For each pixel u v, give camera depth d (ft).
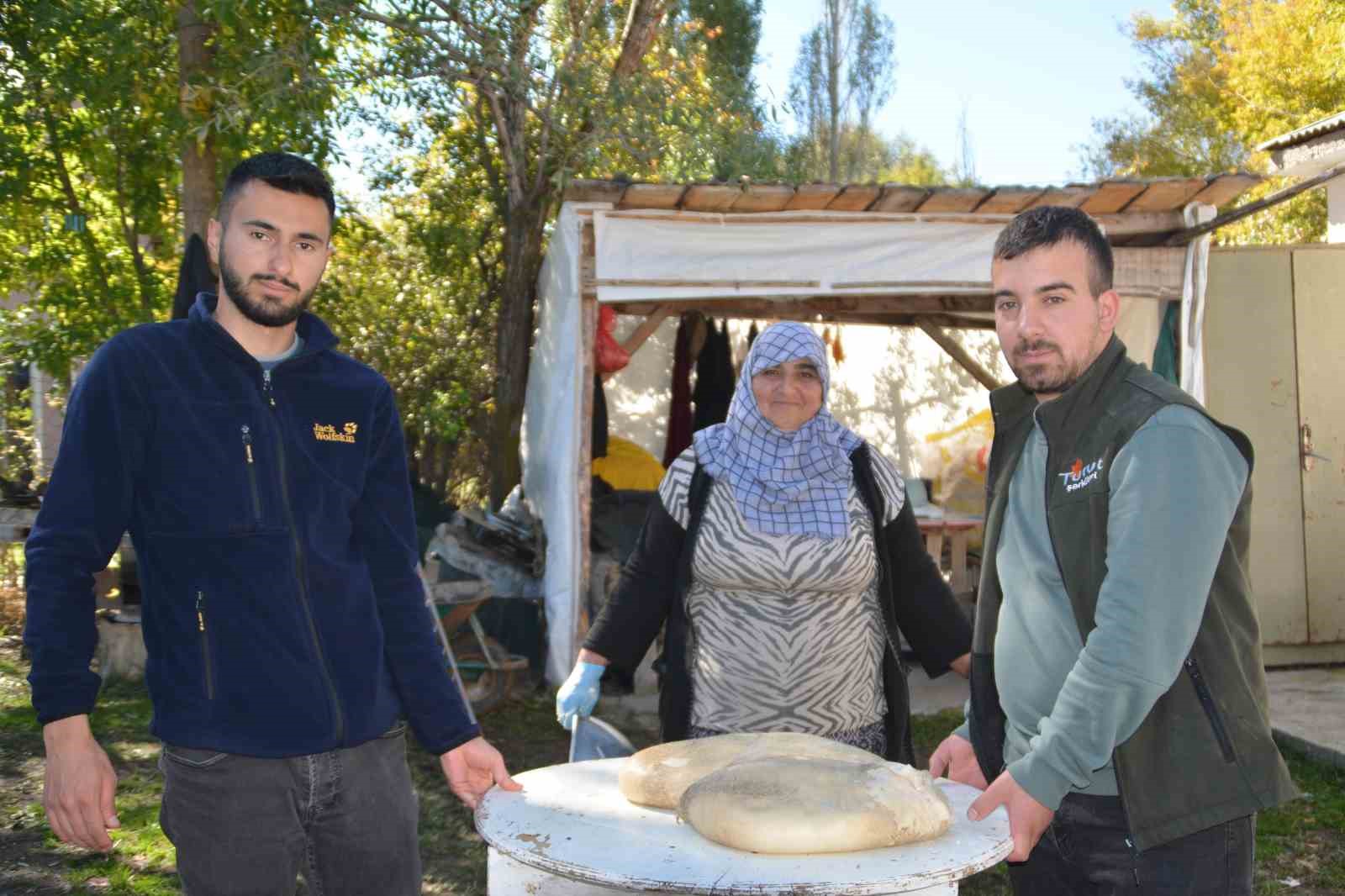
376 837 6.81
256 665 6.33
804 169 32.55
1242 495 6.22
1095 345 6.58
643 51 27.81
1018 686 6.77
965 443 28.14
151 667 6.44
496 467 27.84
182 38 22.71
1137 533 5.87
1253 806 6.07
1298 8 67.05
